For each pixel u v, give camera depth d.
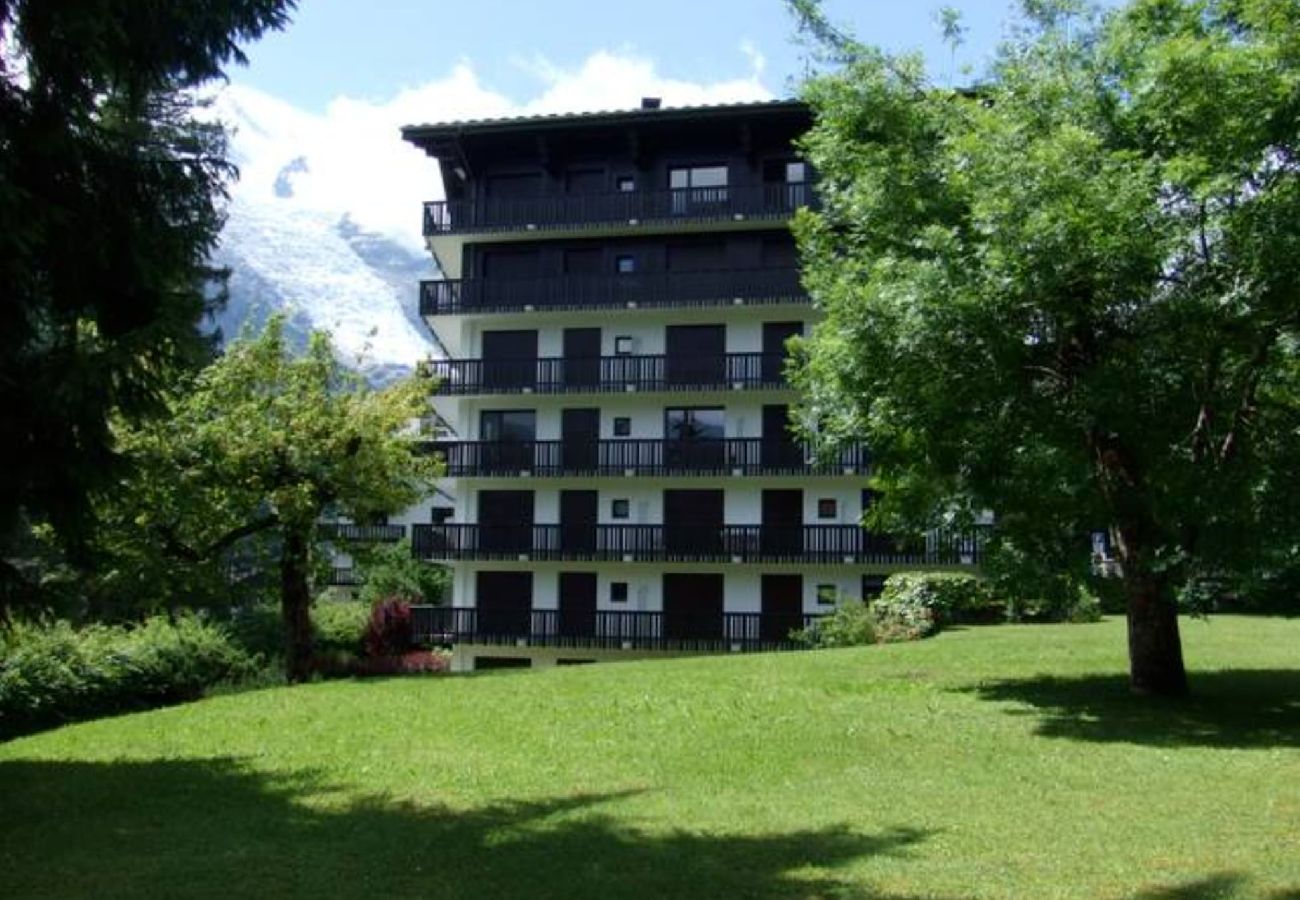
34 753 12.30
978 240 12.41
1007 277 11.38
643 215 34.06
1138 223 11.21
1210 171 11.32
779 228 33.94
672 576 34.78
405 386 25.48
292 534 23.81
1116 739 11.11
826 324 14.01
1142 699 13.40
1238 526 11.27
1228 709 12.74
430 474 26.52
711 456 33.81
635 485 34.88
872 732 11.73
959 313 11.65
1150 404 12.01
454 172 37.09
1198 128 11.45
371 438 23.83
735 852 7.43
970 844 7.48
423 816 8.70
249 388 23.64
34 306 8.82
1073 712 12.64
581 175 35.72
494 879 6.97
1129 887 6.51
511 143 35.53
